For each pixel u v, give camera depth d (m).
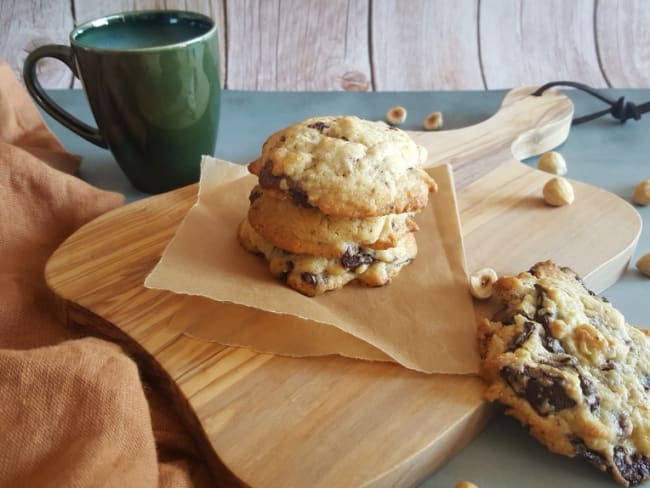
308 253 0.22
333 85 0.51
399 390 0.20
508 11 0.50
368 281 0.23
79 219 0.28
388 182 0.22
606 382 0.19
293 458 0.18
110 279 0.24
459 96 0.42
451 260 0.24
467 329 0.22
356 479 0.17
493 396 0.19
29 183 0.27
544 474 0.19
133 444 0.17
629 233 0.27
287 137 0.23
